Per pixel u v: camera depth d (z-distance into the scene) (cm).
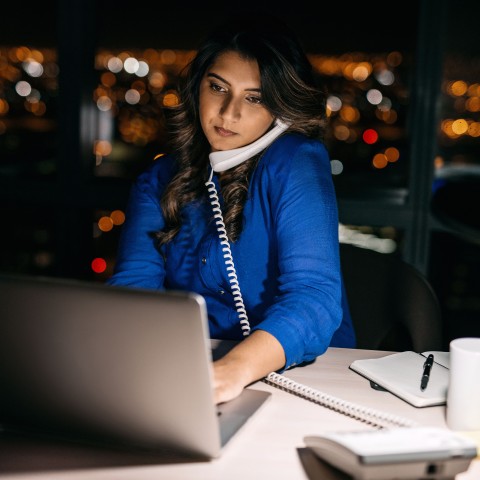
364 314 200
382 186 317
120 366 110
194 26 310
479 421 122
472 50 298
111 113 329
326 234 163
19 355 116
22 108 329
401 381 141
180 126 183
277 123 175
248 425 124
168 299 105
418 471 102
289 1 303
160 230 185
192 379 107
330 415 129
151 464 112
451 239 316
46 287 111
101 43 326
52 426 120
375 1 299
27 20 322
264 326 146
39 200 336
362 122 309
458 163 307
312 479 107
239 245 173
